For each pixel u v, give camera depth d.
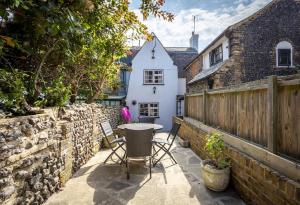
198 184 4.18
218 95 5.29
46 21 3.18
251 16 11.18
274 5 11.44
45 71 5.52
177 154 6.54
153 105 17.47
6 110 3.74
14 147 2.61
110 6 4.79
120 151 7.04
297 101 2.59
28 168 2.95
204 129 6.08
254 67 11.06
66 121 4.42
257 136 3.51
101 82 8.53
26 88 4.54
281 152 2.86
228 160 4.08
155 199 3.56
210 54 14.20
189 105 8.69
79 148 5.21
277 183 2.62
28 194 2.94
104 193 3.78
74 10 3.69
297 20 11.52
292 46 11.39
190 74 18.34
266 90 3.25
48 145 3.53
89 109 6.13
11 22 3.81
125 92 18.25
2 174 2.38
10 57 4.68
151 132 4.64
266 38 11.28
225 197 3.62
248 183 3.33
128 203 3.42
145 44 17.47
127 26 5.93
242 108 4.05
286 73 11.26
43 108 4.25
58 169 3.94
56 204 3.36
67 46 4.07
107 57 7.08
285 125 2.80
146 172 4.90
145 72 17.47
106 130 6.03
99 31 5.54
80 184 4.18
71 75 7.30
